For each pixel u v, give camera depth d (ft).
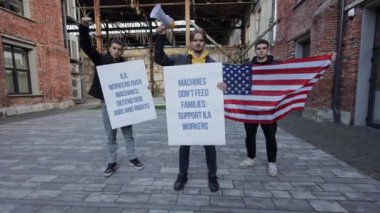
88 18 10.40
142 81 11.68
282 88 11.51
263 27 48.73
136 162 12.65
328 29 24.04
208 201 9.28
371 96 21.90
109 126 11.86
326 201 9.20
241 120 11.91
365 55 21.72
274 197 9.52
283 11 37.22
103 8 55.21
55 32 43.14
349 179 11.09
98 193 10.01
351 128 21.65
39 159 14.34
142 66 11.64
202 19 71.51
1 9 32.09
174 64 10.18
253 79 11.63
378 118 21.44
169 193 9.93
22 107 35.78
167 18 9.27
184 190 10.16
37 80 39.52
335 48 24.17
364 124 22.74
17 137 19.94
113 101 11.45
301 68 11.41
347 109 23.25
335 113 24.59
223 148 16.06
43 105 40.34
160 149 16.08
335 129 21.40
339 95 24.39
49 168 12.87
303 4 30.12
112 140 11.96
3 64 32.45
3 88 32.27
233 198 9.48
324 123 24.32
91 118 30.48
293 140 17.85
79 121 28.07
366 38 21.50
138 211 8.65
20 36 35.53
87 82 72.33
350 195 9.63
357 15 21.71
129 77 11.55
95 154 15.20
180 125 9.85
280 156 14.26
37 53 39.52
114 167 12.19
